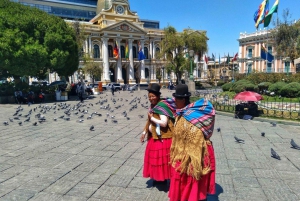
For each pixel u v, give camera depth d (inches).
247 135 267.4
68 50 881.5
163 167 131.6
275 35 1203.2
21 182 154.1
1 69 789.9
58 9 2471.7
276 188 140.1
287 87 576.4
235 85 737.0
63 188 144.8
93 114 450.3
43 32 805.2
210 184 109.0
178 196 106.7
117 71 1963.6
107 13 1948.8
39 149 227.6
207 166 103.3
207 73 2333.9
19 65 738.8
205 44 1379.2
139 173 164.9
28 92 783.1
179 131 104.4
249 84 668.7
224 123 339.9
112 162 187.9
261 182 148.3
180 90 106.9
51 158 200.2
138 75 2111.2
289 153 202.2
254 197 130.5
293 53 1148.5
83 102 748.6
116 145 236.4
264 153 203.2
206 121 101.2
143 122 362.6
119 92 1277.1
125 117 416.2
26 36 754.2
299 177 154.5
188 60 1349.7
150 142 135.7
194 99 529.3
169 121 129.2
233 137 259.1
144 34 2030.0
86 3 2645.2
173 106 128.3
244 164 178.5
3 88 797.2
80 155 206.8
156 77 2159.2
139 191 138.8
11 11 773.3
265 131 285.6
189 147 101.5
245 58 1831.9
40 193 139.1
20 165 184.9
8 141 262.4
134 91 1381.6
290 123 317.7
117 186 145.9
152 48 2154.3
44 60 772.0
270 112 394.3
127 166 178.5
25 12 812.6
